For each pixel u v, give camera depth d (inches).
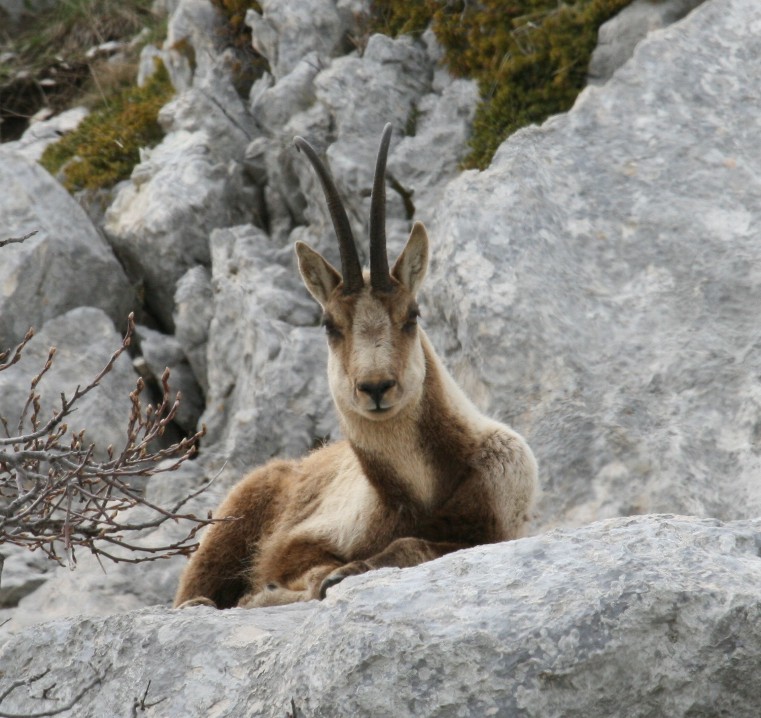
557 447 813.9
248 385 1029.2
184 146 1226.0
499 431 660.7
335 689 398.3
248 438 978.7
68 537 438.9
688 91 994.1
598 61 1072.8
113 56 1635.1
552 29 1093.8
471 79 1128.8
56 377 1058.7
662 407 823.1
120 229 1208.2
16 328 1100.5
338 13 1235.9
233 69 1283.2
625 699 388.8
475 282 893.8
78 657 499.5
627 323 878.4
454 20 1158.3
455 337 920.9
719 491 780.0
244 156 1206.3
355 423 639.8
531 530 781.3
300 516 723.4
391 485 646.5
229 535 747.4
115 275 1164.5
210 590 742.5
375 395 610.2
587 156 971.3
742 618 394.3
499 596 410.9
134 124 1348.4
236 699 440.5
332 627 415.2
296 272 1089.4
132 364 1098.1
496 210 931.3
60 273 1128.2
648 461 790.5
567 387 845.2
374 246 642.8
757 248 890.7
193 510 931.3
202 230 1176.2
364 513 662.5
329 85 1143.6
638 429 812.6
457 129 1103.0
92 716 474.0
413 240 655.1
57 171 1385.3
